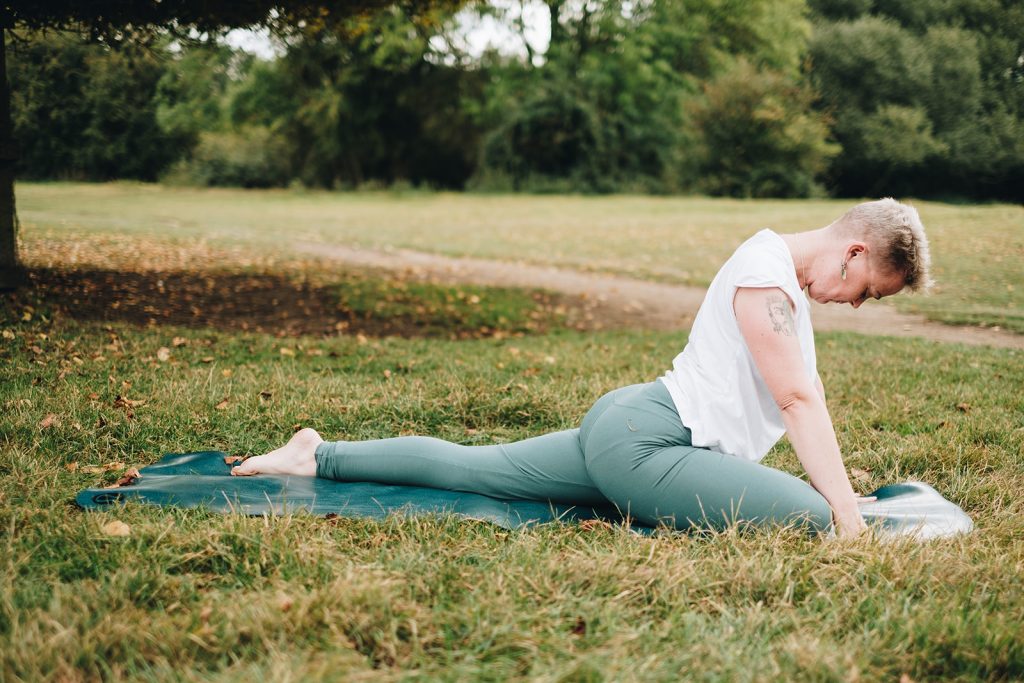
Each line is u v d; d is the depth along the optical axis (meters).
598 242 15.54
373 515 2.58
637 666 1.70
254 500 2.67
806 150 31.92
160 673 1.62
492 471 2.76
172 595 1.98
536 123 35.28
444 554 2.28
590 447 2.56
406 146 36.53
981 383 4.95
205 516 2.54
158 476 2.94
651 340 6.91
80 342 5.41
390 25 29.47
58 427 3.39
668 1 34.38
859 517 2.39
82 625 1.79
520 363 5.50
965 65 26.70
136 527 2.34
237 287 8.60
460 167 37.50
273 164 35.00
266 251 12.13
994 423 3.88
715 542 2.30
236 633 1.76
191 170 31.20
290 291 8.59
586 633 1.85
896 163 29.98
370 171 36.62
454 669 1.68
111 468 3.05
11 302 6.58
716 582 2.07
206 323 6.86
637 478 2.47
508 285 10.07
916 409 4.27
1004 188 25.72
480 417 4.01
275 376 4.64
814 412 2.36
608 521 2.63
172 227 14.60
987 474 3.22
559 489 2.72
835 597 2.04
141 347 5.43
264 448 3.46
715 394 2.44
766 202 28.73
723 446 2.47
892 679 1.71
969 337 7.21
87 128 20.97
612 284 10.70
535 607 1.97
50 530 2.34
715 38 35.69
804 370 2.39
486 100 35.78
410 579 2.10
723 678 1.66
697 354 2.51
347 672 1.64
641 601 2.04
